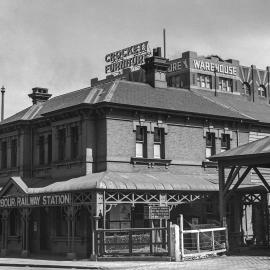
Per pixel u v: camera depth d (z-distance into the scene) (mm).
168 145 32750
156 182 29109
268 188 29641
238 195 31938
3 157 38406
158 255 24609
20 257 31188
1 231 35969
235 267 20906
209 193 30984
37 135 35906
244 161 27047
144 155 31938
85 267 23391
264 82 82625
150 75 36562
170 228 24219
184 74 72000
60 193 28500
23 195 31406
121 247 26328
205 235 26328
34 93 40625
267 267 20609
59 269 23938
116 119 30750
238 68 78125
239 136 36156
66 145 32156
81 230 29391
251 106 42406
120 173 29688
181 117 33469
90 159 30453
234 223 32531
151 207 26766
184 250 25234
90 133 30672
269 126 37875
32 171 35875
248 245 30359
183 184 30000
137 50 65375
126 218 30062
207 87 73188
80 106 30516
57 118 33031
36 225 33062
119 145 30656
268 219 31359
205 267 21312
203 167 34156
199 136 34312
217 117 34625
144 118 31922
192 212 31703
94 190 26516
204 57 73938
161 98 34312
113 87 33250
